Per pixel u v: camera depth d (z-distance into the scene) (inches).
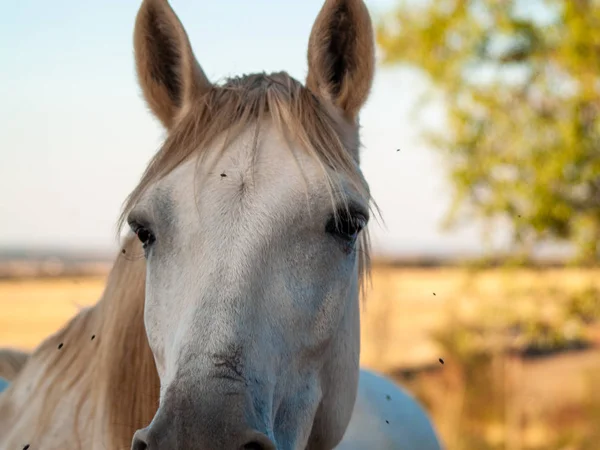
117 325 80.5
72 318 93.3
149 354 79.6
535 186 286.2
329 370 79.8
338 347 80.8
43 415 85.0
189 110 81.0
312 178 73.4
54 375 88.2
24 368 94.6
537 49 302.0
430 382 440.5
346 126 86.4
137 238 84.4
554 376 495.5
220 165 73.4
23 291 1160.2
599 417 364.5
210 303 66.2
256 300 68.1
